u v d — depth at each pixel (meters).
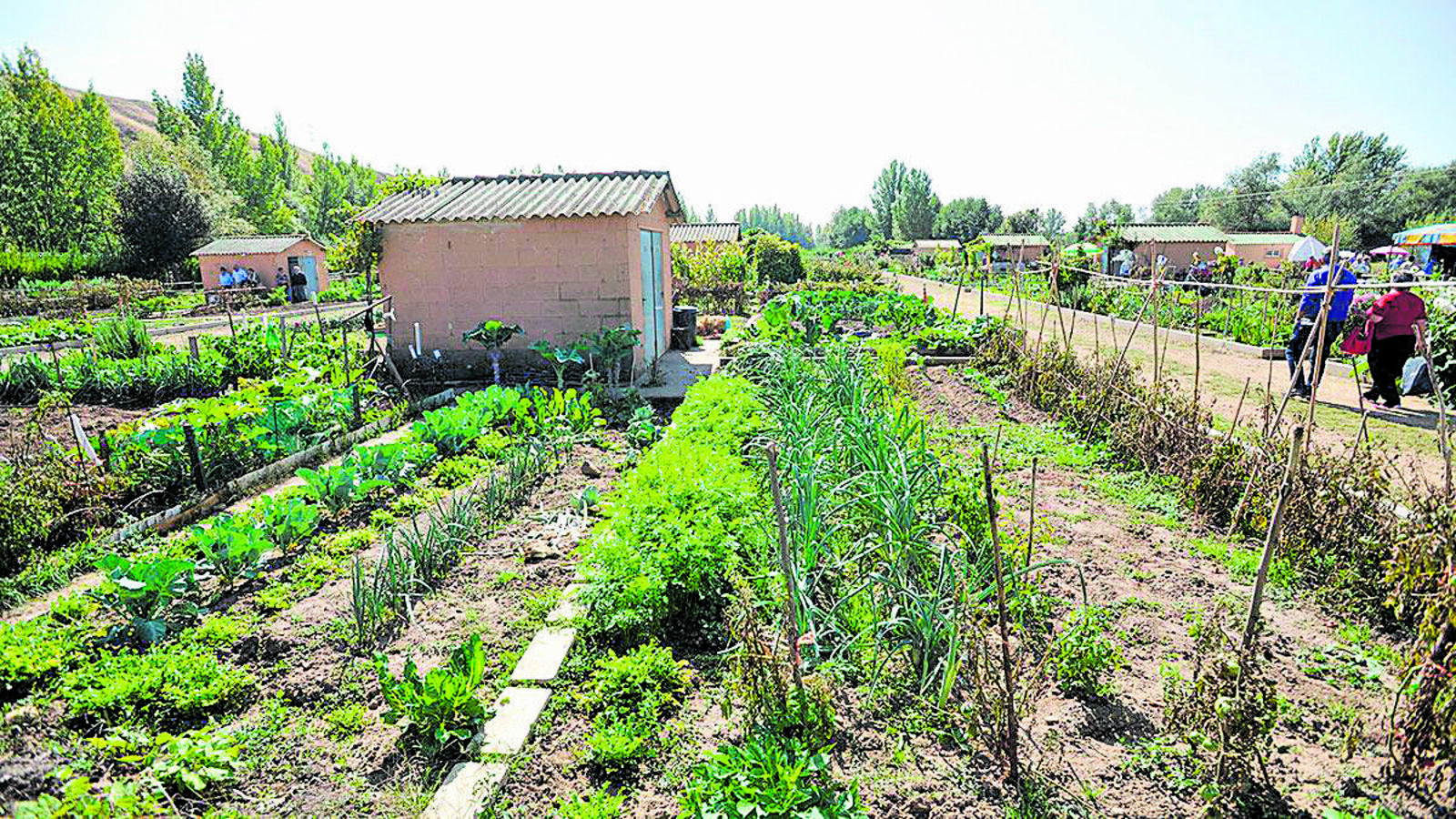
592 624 4.84
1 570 5.79
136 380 12.38
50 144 47.84
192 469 7.28
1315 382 5.70
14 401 12.03
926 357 14.41
